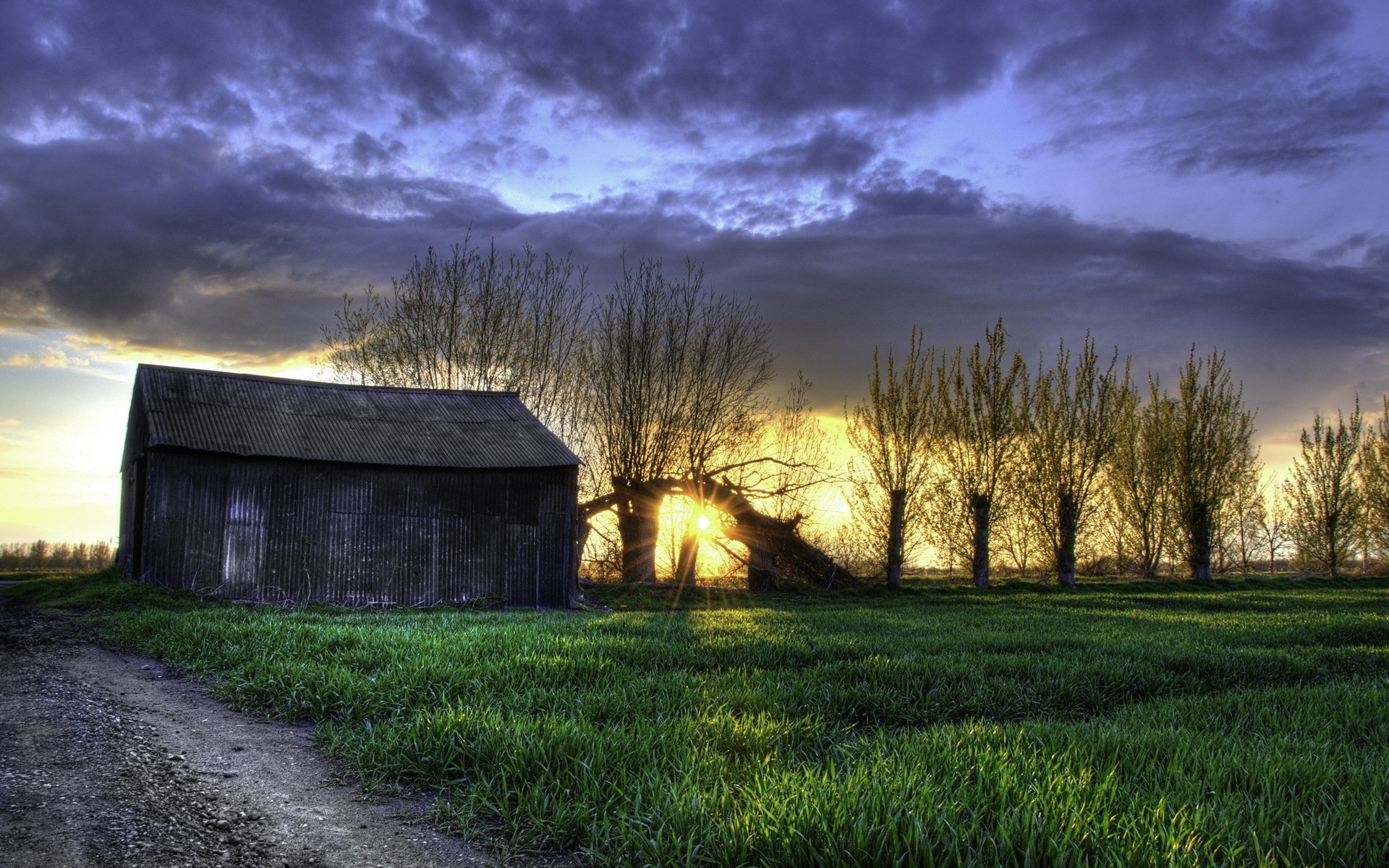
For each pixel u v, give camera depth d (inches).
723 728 322.0
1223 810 225.0
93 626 717.3
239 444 995.9
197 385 1093.1
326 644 526.9
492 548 1123.9
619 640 575.2
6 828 245.3
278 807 274.7
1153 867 187.5
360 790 292.2
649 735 311.0
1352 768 278.7
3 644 618.2
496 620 807.7
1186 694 480.4
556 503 1176.2
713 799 239.1
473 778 290.0
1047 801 223.0
